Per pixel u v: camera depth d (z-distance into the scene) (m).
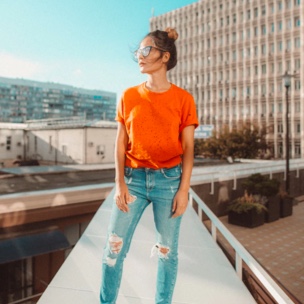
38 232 7.99
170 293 1.98
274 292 1.96
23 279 7.57
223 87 61.50
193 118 1.84
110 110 176.00
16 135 37.56
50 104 155.12
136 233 4.55
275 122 53.75
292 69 51.91
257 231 10.92
